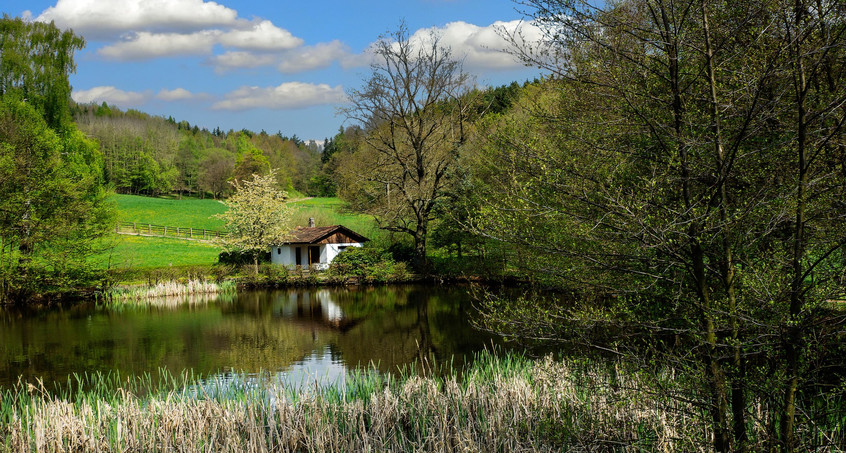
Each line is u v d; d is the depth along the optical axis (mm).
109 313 27594
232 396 10531
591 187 5543
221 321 24656
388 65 40000
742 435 5047
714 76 5336
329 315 26094
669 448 6121
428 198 40219
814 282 4895
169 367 15836
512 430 8016
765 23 5109
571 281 6344
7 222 30688
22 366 16359
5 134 32750
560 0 5430
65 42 43031
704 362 5141
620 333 5531
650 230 5023
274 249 49156
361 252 41438
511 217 6012
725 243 5105
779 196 4992
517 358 12461
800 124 4809
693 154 5461
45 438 8477
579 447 6551
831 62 5359
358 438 8219
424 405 9344
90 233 33969
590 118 6047
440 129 41312
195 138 137000
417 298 32094
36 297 31766
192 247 57062
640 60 5688
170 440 8516
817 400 5188
